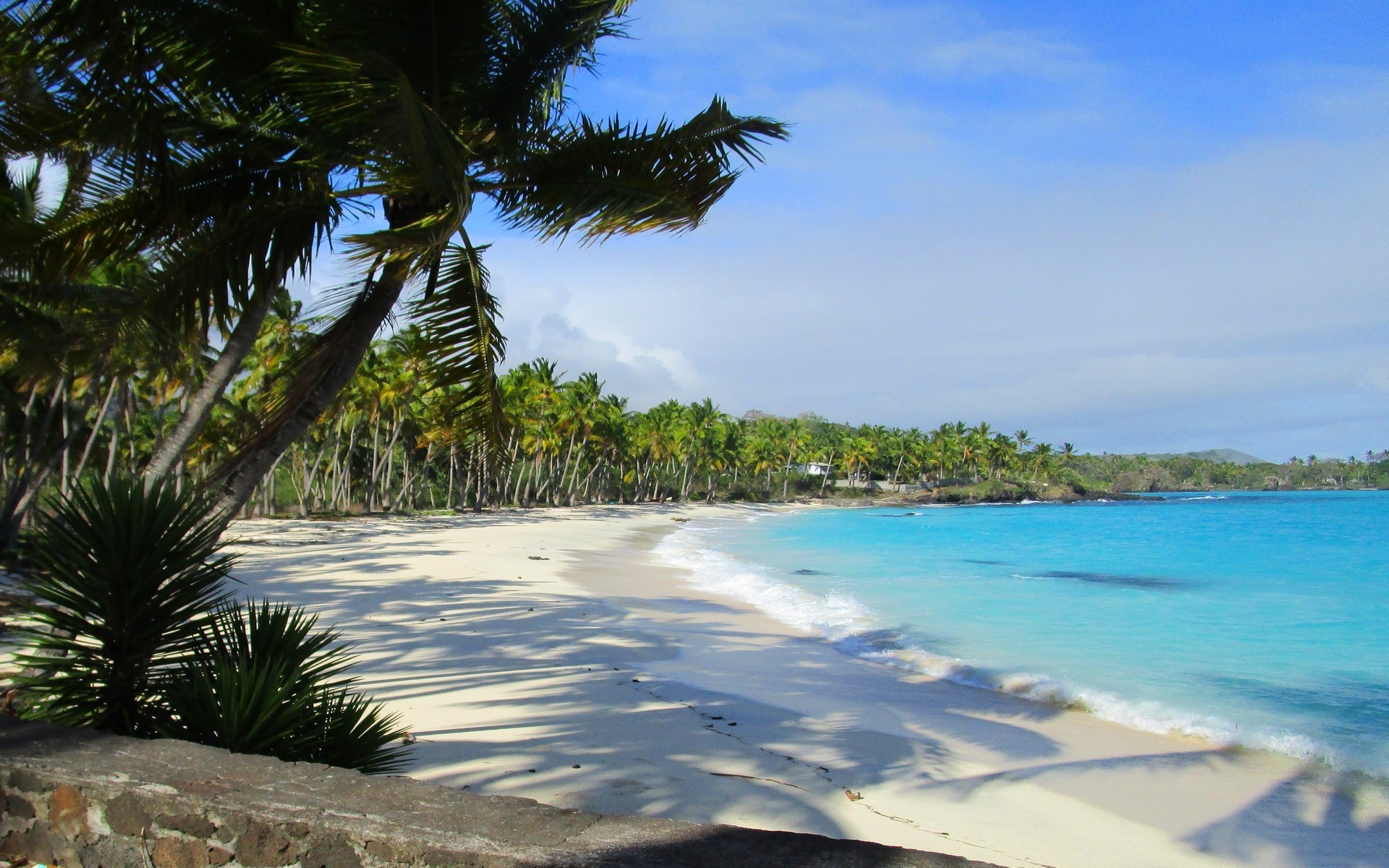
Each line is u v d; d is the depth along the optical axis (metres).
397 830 2.46
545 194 6.34
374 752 4.62
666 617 15.71
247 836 2.58
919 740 8.27
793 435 129.38
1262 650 13.73
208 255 5.47
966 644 13.92
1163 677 11.62
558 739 7.26
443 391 7.14
